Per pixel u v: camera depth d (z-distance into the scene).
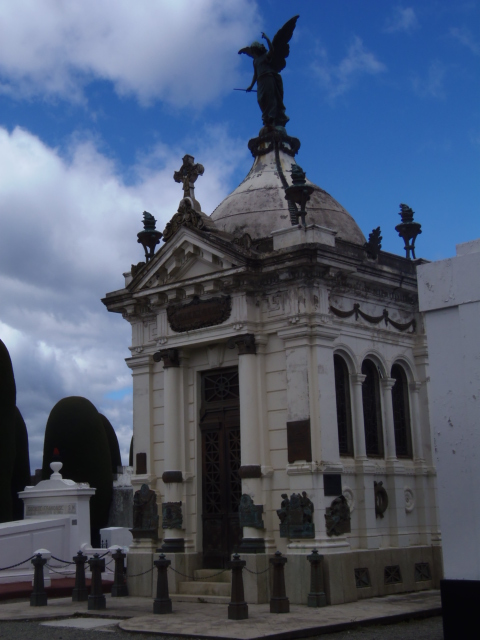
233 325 20.16
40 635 15.09
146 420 22.41
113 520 33.88
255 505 19.11
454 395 13.80
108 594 22.00
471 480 13.39
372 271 20.91
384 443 21.25
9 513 30.31
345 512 18.77
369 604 17.86
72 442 33.53
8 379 31.23
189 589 20.03
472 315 13.77
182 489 21.14
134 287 22.53
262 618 15.91
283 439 19.31
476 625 12.84
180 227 21.30
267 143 24.81
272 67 25.36
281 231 19.98
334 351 20.14
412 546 21.00
